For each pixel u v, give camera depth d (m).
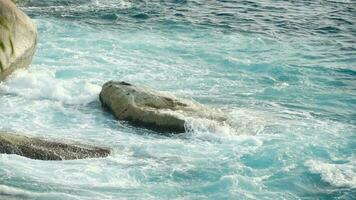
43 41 33.84
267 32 38.75
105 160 20.66
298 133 23.33
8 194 18.00
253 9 45.12
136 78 29.44
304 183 19.66
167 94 24.80
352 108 26.64
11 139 20.56
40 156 20.20
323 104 27.06
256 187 19.31
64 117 24.20
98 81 28.66
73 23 38.19
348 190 19.33
